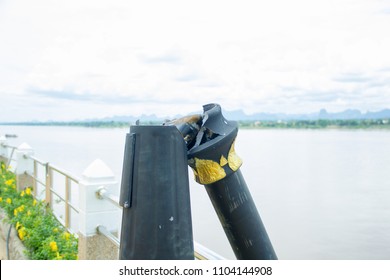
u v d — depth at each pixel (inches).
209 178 55.9
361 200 1044.5
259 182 1241.4
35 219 227.9
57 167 235.1
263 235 58.9
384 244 631.8
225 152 55.9
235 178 57.1
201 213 409.4
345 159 2190.0
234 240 59.6
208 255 92.4
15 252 210.2
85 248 161.3
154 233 54.4
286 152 2586.1
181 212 55.4
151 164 55.2
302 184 1269.7
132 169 56.5
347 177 1493.6
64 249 189.0
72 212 221.6
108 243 164.2
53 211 251.3
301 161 2014.0
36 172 296.5
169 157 55.4
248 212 57.7
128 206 56.1
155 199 54.7
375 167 1846.7
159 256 54.2
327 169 1701.5
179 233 55.0
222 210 58.2
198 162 56.0
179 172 55.6
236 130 56.3
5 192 306.8
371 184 1328.7
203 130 57.4
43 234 209.5
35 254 194.4
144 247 54.6
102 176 163.9
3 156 430.0
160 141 55.4
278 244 618.5
